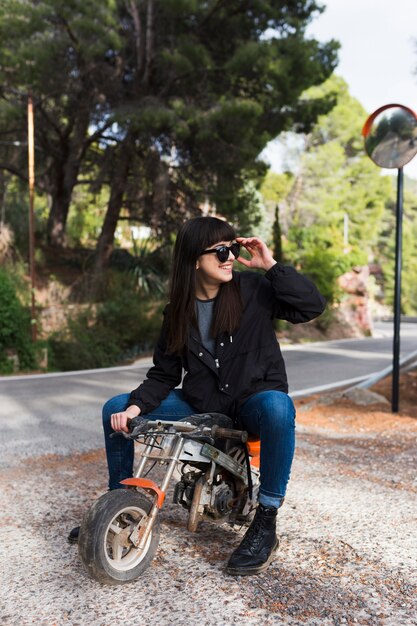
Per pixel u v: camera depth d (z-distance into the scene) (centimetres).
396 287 697
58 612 246
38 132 2366
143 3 2052
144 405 296
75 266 2409
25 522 352
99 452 539
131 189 2266
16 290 1788
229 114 1872
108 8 1892
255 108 1867
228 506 286
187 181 2317
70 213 3625
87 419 743
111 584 262
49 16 1870
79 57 1980
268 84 2041
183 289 290
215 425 273
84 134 2334
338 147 5603
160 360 308
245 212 2622
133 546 271
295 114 2238
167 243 2297
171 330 294
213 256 285
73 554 305
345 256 3428
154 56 2025
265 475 282
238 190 2319
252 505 303
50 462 504
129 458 307
